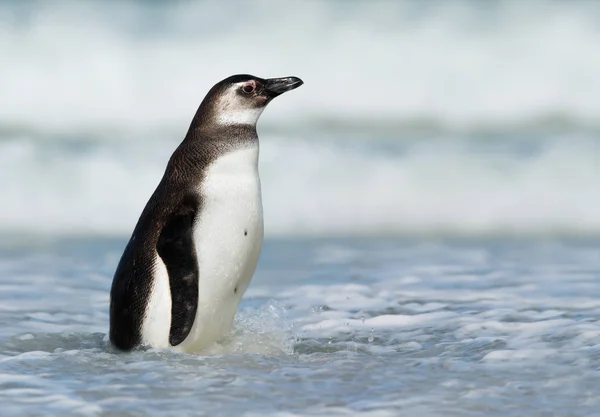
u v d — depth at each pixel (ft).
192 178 84.12
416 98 263.29
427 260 142.61
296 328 95.35
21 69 258.16
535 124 251.60
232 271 84.17
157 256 82.69
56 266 139.54
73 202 190.08
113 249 157.28
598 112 259.80
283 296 114.32
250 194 84.53
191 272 82.17
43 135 233.35
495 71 265.13
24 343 90.33
